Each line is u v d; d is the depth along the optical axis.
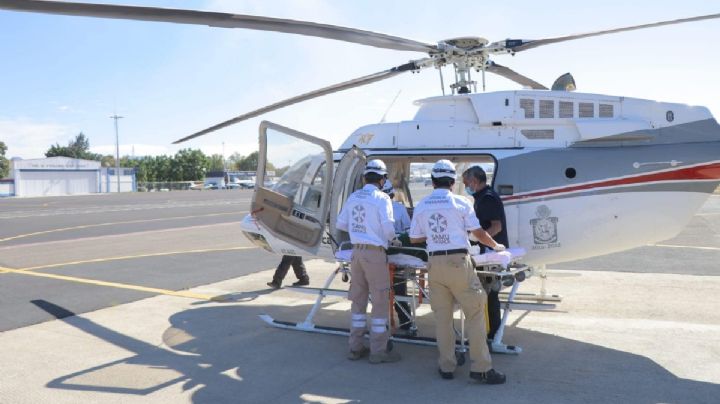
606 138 6.16
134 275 10.04
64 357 5.50
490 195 5.42
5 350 5.72
